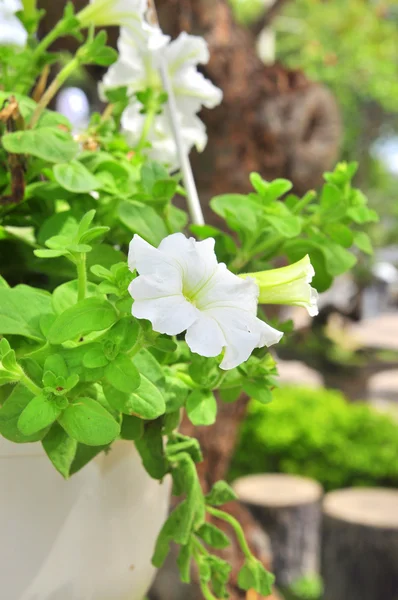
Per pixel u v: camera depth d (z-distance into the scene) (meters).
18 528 0.44
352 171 0.56
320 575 2.56
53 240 0.42
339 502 2.50
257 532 1.30
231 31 1.18
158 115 0.63
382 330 5.94
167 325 0.37
